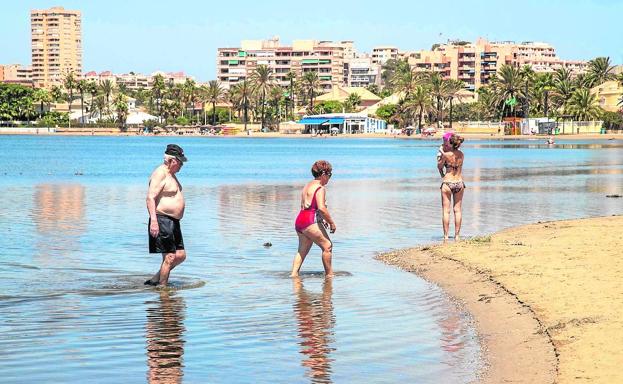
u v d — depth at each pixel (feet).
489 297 43.16
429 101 626.23
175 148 47.62
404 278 50.34
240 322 38.60
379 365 31.73
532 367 30.66
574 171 185.78
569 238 61.82
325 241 51.03
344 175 174.40
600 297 40.19
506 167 204.74
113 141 519.60
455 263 53.57
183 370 31.01
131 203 103.81
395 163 235.61
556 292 42.09
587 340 32.86
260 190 128.16
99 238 68.64
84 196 115.96
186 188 132.98
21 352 33.30
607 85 639.35
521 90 615.98
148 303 42.86
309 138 618.03
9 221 81.51
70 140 538.88
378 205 100.73
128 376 30.27
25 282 48.52
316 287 47.44
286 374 30.55
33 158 270.46
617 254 52.80
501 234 67.15
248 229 75.31
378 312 40.81
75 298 43.98
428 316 39.88
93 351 33.50
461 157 65.67
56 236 69.82
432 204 102.17
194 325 37.88
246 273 52.21
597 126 594.24
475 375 30.30
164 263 47.80
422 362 32.07
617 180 153.38
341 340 35.37
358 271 52.95
